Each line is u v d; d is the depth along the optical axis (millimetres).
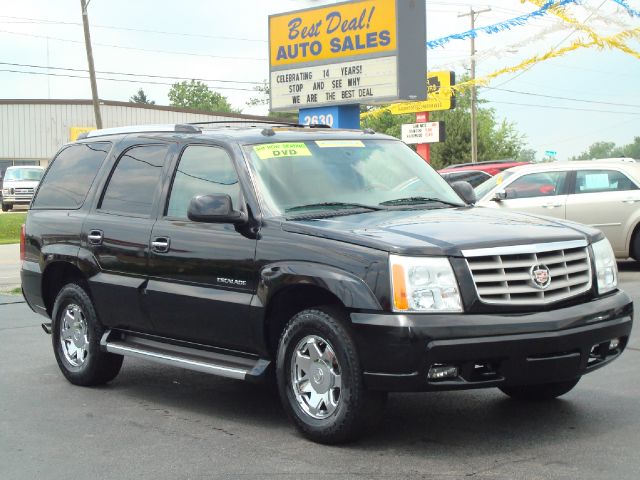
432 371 5375
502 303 5461
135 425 6574
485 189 15469
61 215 8062
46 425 6633
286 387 6008
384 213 6387
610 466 5273
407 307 5387
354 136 7258
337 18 20531
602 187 14602
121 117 60125
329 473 5297
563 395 7062
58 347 8094
